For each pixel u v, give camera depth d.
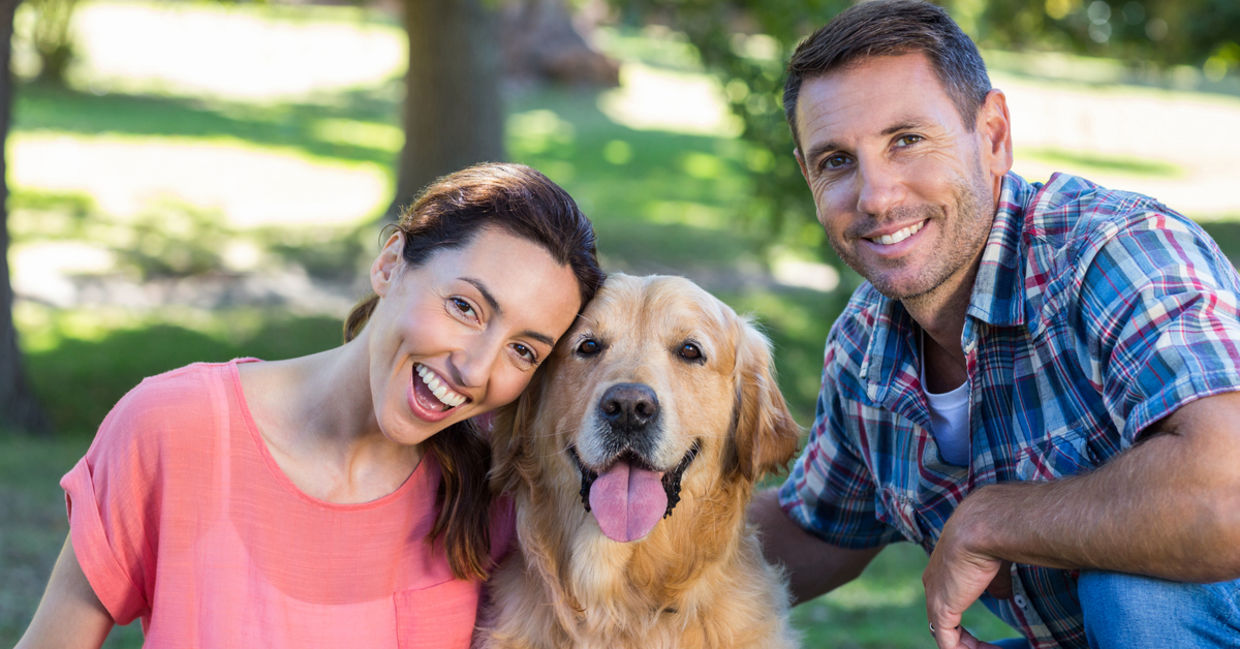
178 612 2.79
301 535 2.90
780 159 9.83
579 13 31.86
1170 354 2.60
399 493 3.02
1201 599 2.66
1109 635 2.75
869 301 3.48
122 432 2.83
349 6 39.03
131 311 13.30
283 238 16.89
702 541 3.49
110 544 2.81
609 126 26.83
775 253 16.67
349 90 29.70
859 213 3.06
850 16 3.07
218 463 2.86
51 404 10.31
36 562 6.03
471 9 15.45
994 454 3.12
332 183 20.48
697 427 3.45
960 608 2.87
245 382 2.98
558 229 2.88
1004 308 3.03
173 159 21.11
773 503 3.97
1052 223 3.03
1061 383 2.99
